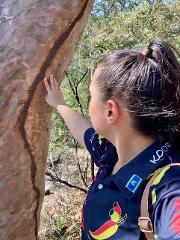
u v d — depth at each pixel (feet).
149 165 1.96
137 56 2.04
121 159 2.08
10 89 2.89
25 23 2.85
